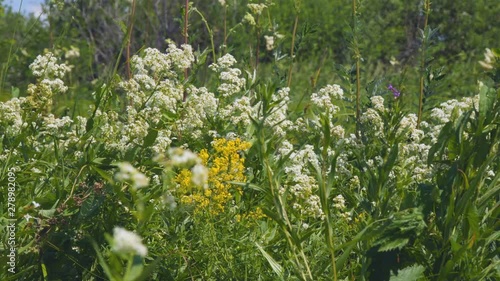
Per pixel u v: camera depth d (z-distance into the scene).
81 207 3.92
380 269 3.41
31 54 12.02
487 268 3.37
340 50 17.92
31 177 4.38
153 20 13.80
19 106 5.00
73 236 3.92
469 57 16.53
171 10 13.76
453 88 11.88
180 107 5.20
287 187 4.28
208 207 3.82
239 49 11.88
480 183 3.48
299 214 4.21
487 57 7.55
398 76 11.44
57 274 3.94
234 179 4.01
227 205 3.98
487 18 17.42
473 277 3.35
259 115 5.06
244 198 4.38
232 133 4.91
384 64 15.90
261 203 4.30
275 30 6.90
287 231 3.39
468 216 3.32
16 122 4.90
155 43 13.33
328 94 5.33
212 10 13.43
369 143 5.06
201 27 13.85
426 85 5.96
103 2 13.66
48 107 5.37
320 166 4.68
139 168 4.21
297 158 4.65
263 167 3.85
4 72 6.25
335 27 18.31
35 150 4.96
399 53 16.59
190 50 5.39
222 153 4.30
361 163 4.52
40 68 5.62
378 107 5.31
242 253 3.86
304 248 4.04
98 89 4.79
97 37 13.75
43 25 13.13
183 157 3.12
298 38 6.40
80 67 12.72
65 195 4.08
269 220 4.18
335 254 4.06
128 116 4.89
